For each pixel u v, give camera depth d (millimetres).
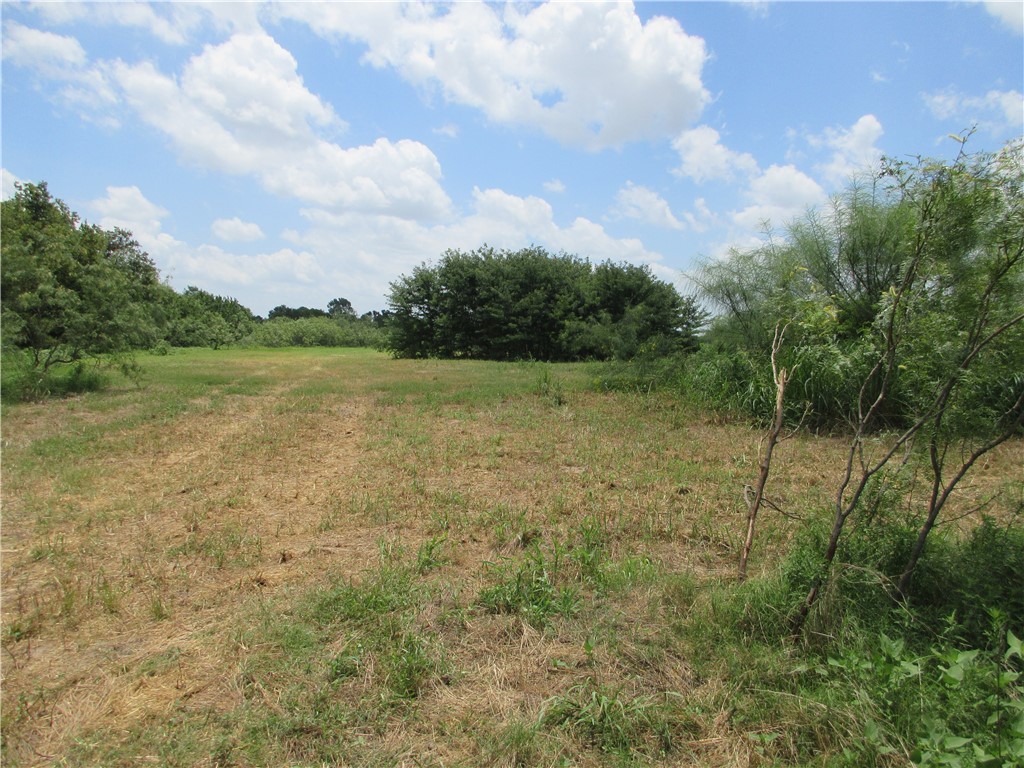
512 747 2510
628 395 12422
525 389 13852
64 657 3195
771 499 5719
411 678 2936
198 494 5934
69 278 13148
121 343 13273
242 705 2793
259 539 4758
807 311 4246
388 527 5102
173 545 4660
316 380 16953
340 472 6848
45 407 10977
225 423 9789
